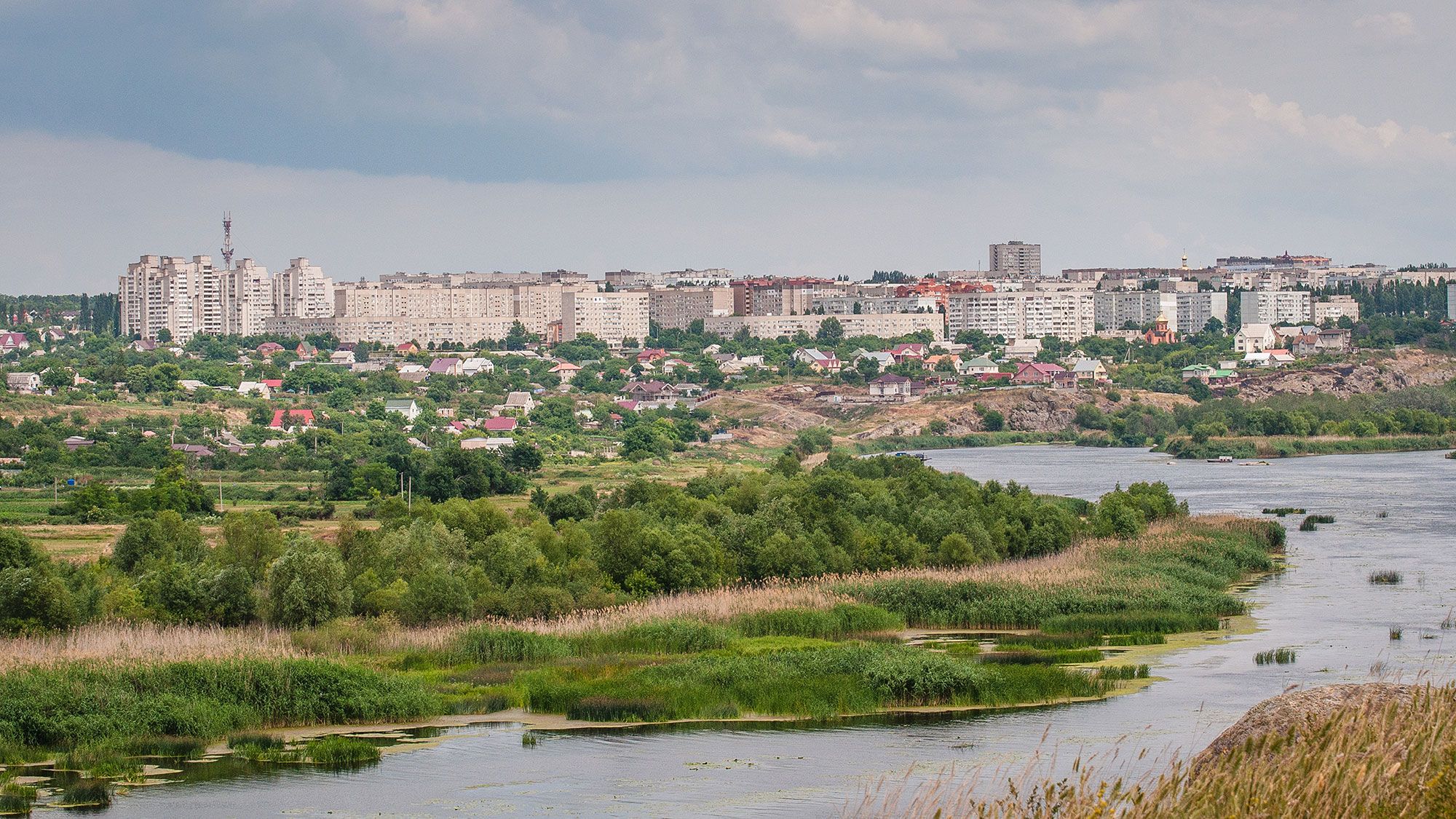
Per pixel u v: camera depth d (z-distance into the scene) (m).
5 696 94.19
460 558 153.50
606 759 85.44
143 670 99.38
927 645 125.75
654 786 78.50
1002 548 175.38
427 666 115.94
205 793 79.06
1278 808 41.56
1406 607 140.50
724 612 133.75
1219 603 141.38
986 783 75.31
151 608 129.88
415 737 93.38
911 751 85.56
